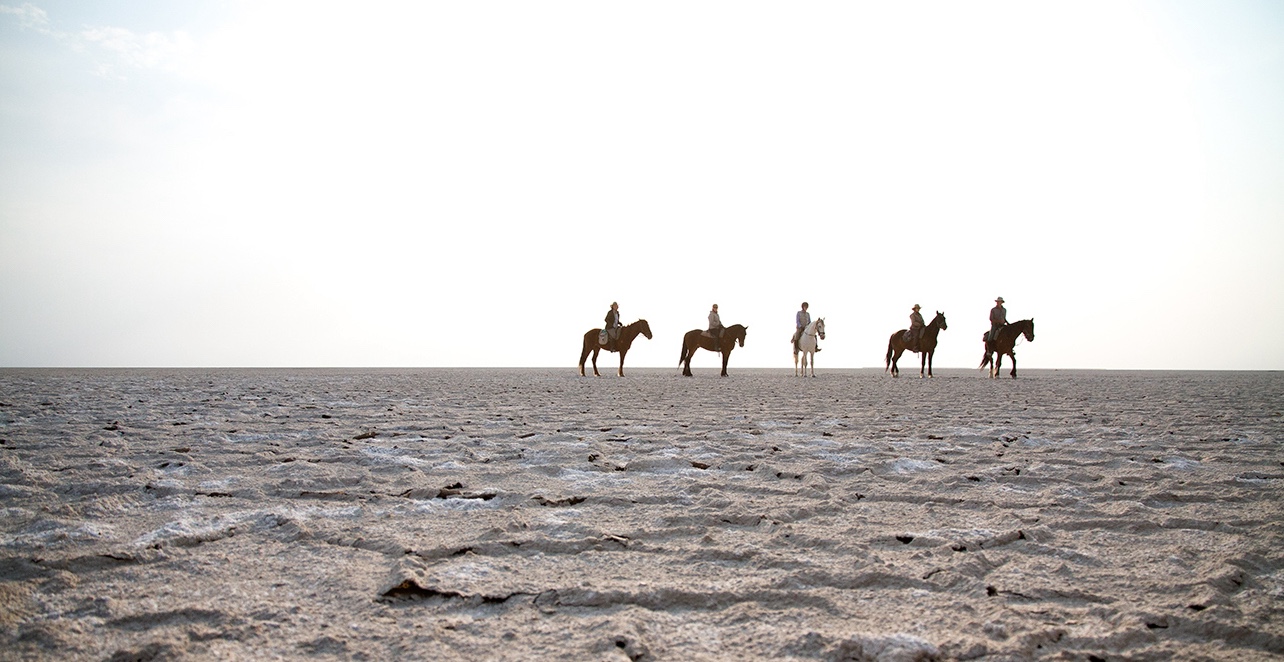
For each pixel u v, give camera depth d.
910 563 3.65
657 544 3.94
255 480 5.54
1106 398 15.26
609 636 2.71
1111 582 3.42
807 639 2.72
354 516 4.55
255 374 30.72
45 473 5.67
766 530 4.26
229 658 2.55
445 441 7.84
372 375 30.02
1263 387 20.88
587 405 12.95
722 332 28.19
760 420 10.34
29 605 3.02
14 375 27.27
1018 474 6.00
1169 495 5.19
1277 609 3.05
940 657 2.60
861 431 9.08
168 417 10.09
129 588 3.23
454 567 3.53
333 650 2.64
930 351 28.03
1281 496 5.22
